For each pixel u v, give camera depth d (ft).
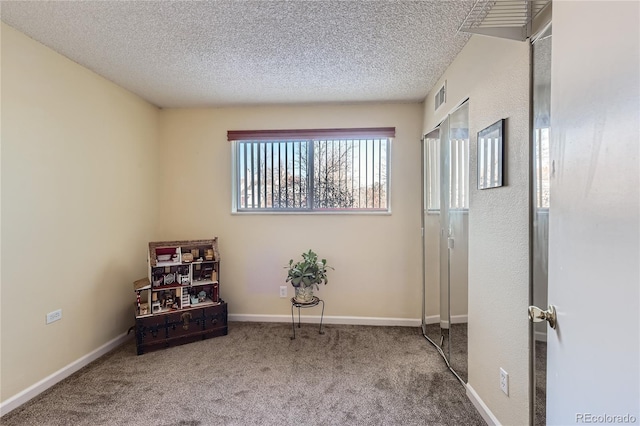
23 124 6.18
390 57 7.14
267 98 9.81
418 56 7.08
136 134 9.66
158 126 10.82
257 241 10.74
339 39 6.38
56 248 6.90
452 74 7.31
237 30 6.07
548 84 4.00
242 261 10.78
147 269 10.12
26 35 6.21
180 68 7.75
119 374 7.21
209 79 8.41
